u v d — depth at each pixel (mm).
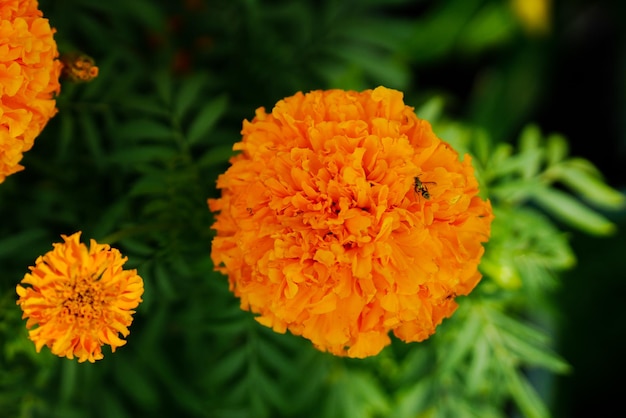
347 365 614
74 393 622
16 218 612
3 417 607
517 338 585
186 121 643
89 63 561
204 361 633
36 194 609
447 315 540
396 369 616
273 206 520
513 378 587
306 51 660
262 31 664
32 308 510
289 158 521
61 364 609
